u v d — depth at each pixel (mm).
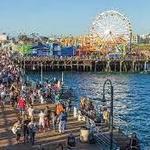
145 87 93750
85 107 40531
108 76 119812
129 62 133750
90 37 149500
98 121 35594
